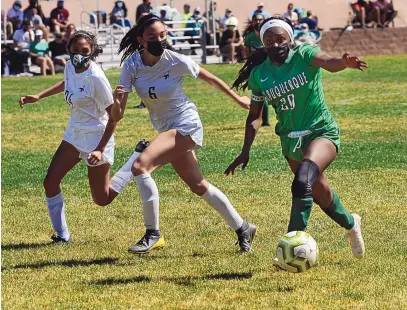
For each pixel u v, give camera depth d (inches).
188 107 336.2
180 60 331.6
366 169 531.8
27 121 848.9
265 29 307.4
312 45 308.8
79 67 346.0
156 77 331.6
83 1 1883.6
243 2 1975.9
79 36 344.5
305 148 309.1
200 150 625.3
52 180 366.0
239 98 340.8
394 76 1254.3
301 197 296.7
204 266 325.1
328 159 304.7
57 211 371.2
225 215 343.0
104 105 349.4
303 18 1626.5
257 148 624.1
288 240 293.4
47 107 975.6
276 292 290.0
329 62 298.4
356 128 722.2
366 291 289.3
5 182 522.9
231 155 600.7
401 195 456.4
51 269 327.6
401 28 1697.8
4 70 1448.1
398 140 649.0
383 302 277.3
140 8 1552.7
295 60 306.3
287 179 508.7
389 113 821.2
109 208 441.4
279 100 310.7
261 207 435.5
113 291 296.4
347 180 498.3
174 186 494.9
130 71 332.8
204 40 1572.3
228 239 370.0
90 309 276.8
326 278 305.3
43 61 1443.2
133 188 489.4
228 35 1545.3
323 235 370.9
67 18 1593.3
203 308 274.7
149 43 326.0
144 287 300.0
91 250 357.4
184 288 297.3
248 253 343.0
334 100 964.0
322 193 313.4
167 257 341.4
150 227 337.1
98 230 395.5
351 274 309.7
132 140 700.0
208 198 342.0
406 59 1572.3
